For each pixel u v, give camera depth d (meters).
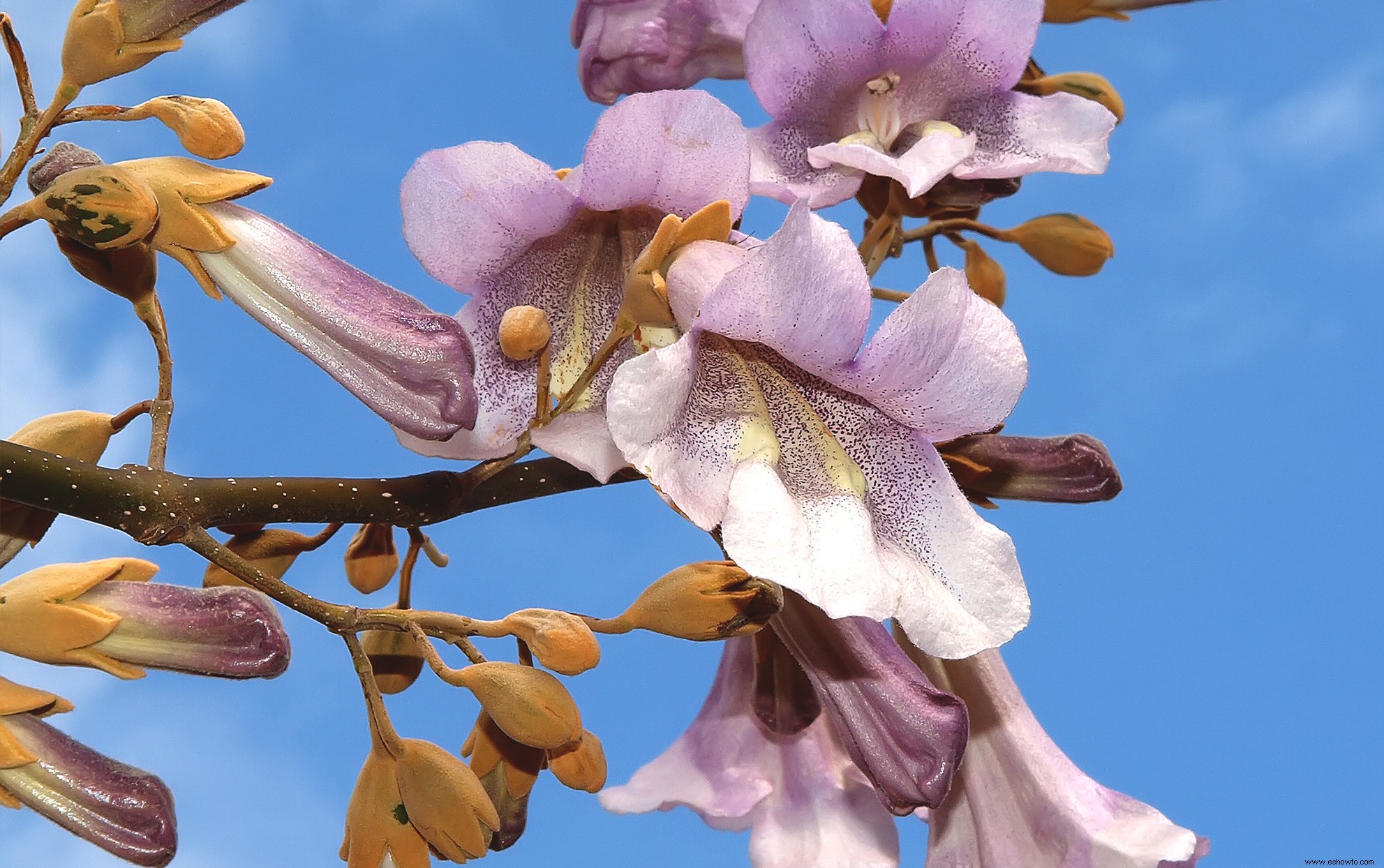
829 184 0.43
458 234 0.39
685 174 0.39
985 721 0.42
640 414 0.35
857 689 0.38
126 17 0.37
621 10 0.45
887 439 0.37
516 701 0.37
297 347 0.37
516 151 0.39
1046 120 0.43
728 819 0.44
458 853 0.37
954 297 0.36
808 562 0.35
